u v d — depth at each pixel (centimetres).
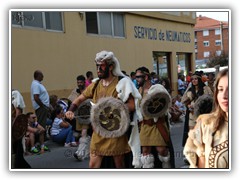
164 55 2083
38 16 1271
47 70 1289
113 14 1678
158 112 611
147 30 1906
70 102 968
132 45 1786
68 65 1381
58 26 1361
